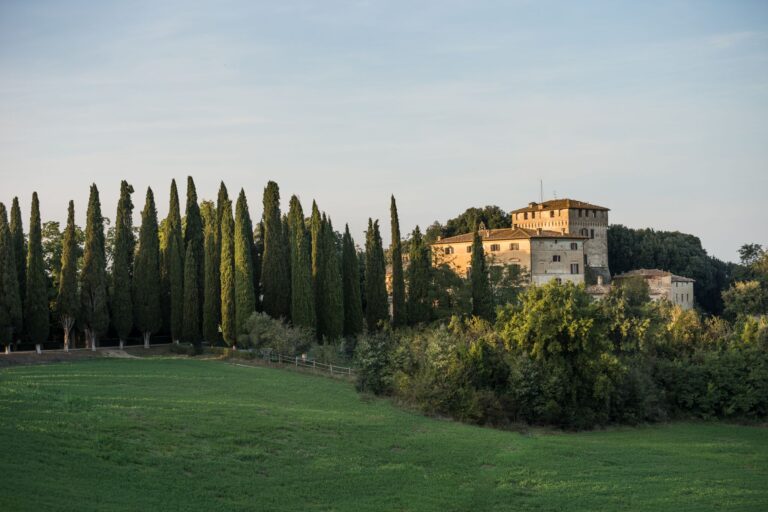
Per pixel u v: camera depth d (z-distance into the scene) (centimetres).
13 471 3709
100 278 10362
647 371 8956
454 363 7650
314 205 11312
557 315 7888
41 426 4562
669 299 18175
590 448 6588
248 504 4050
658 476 5716
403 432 6200
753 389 8831
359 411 6762
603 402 7950
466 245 17775
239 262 10444
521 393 7612
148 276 10844
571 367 7900
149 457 4462
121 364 8844
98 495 3669
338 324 11038
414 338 8931
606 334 8344
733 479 5766
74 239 10262
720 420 8894
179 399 6184
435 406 7294
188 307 10738
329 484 4628
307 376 8669
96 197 10469
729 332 11194
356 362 8294
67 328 10206
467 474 5309
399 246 11806
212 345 10706
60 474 3841
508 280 13475
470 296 12044
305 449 5259
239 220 10531
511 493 4975
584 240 18825
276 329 9856
